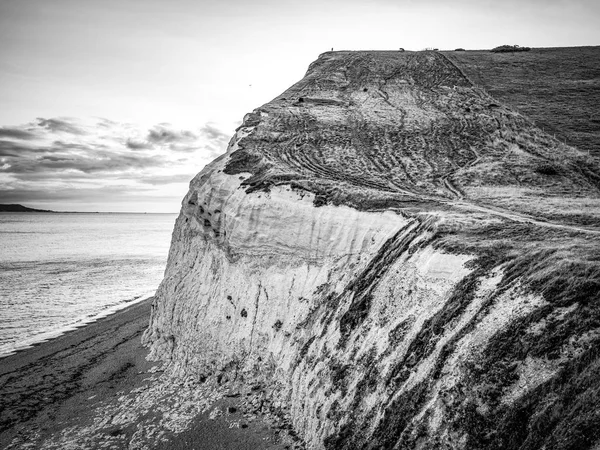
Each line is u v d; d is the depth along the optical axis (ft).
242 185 109.70
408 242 73.97
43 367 110.22
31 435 79.46
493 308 50.55
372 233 83.97
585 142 142.31
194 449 70.38
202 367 93.81
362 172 128.88
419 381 51.83
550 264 50.93
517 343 44.80
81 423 82.12
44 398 93.15
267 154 137.18
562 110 172.14
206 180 122.31
